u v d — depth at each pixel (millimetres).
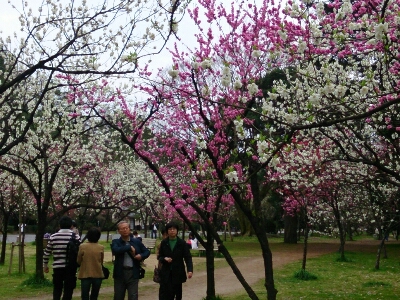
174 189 8719
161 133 9289
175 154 8883
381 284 11898
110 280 13203
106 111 10859
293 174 13406
